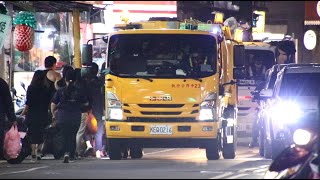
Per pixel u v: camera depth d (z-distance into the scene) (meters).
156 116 47.88
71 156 48.06
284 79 48.00
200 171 39.69
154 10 92.56
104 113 50.94
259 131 54.72
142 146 48.69
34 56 66.88
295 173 31.86
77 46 63.28
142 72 48.38
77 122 46.94
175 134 47.81
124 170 40.50
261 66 76.06
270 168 32.84
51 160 49.59
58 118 46.81
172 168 41.72
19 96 58.53
